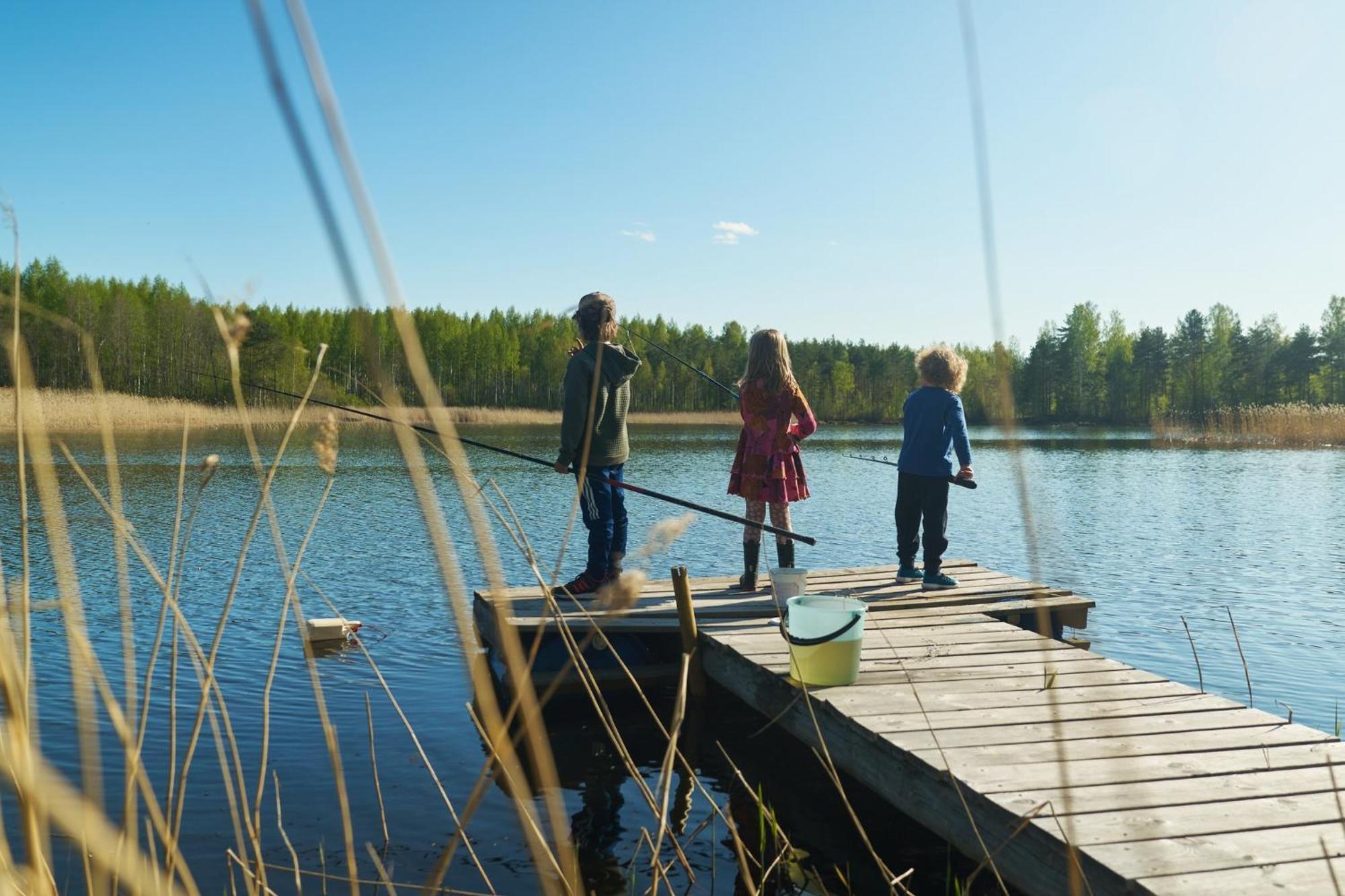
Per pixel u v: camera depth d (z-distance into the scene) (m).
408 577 8.12
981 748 3.24
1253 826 2.60
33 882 0.85
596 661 5.16
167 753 3.91
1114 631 6.70
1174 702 3.74
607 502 5.36
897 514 6.03
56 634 5.84
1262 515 13.80
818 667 4.04
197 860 2.96
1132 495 16.72
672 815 3.58
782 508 5.82
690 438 38.78
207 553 9.09
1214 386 69.69
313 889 2.80
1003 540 11.49
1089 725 3.46
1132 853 2.44
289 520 11.46
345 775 3.77
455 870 2.96
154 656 1.25
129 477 15.66
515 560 9.04
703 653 4.99
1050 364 72.38
